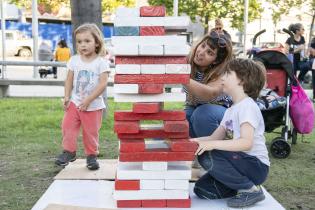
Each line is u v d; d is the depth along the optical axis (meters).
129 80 2.94
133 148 3.00
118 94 2.97
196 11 19.97
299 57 11.16
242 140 2.94
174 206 3.06
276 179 4.23
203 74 3.68
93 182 3.64
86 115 4.02
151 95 2.98
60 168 4.38
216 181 3.20
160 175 3.03
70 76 4.11
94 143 4.05
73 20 6.17
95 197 3.26
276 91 5.41
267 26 30.45
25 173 4.23
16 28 28.70
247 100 3.07
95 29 4.04
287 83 5.34
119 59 2.94
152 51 2.91
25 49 26.94
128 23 2.93
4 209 3.31
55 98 9.95
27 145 5.38
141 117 3.02
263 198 3.19
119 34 2.93
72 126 4.10
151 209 3.03
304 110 5.37
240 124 2.99
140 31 2.93
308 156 5.23
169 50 2.92
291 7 25.36
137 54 2.92
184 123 2.99
